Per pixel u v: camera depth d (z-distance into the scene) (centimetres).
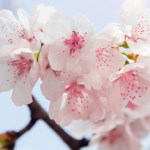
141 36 31
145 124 48
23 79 32
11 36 31
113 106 32
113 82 32
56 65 30
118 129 49
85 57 30
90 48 30
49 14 31
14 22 31
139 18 32
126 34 31
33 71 30
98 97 32
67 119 33
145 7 32
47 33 30
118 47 30
